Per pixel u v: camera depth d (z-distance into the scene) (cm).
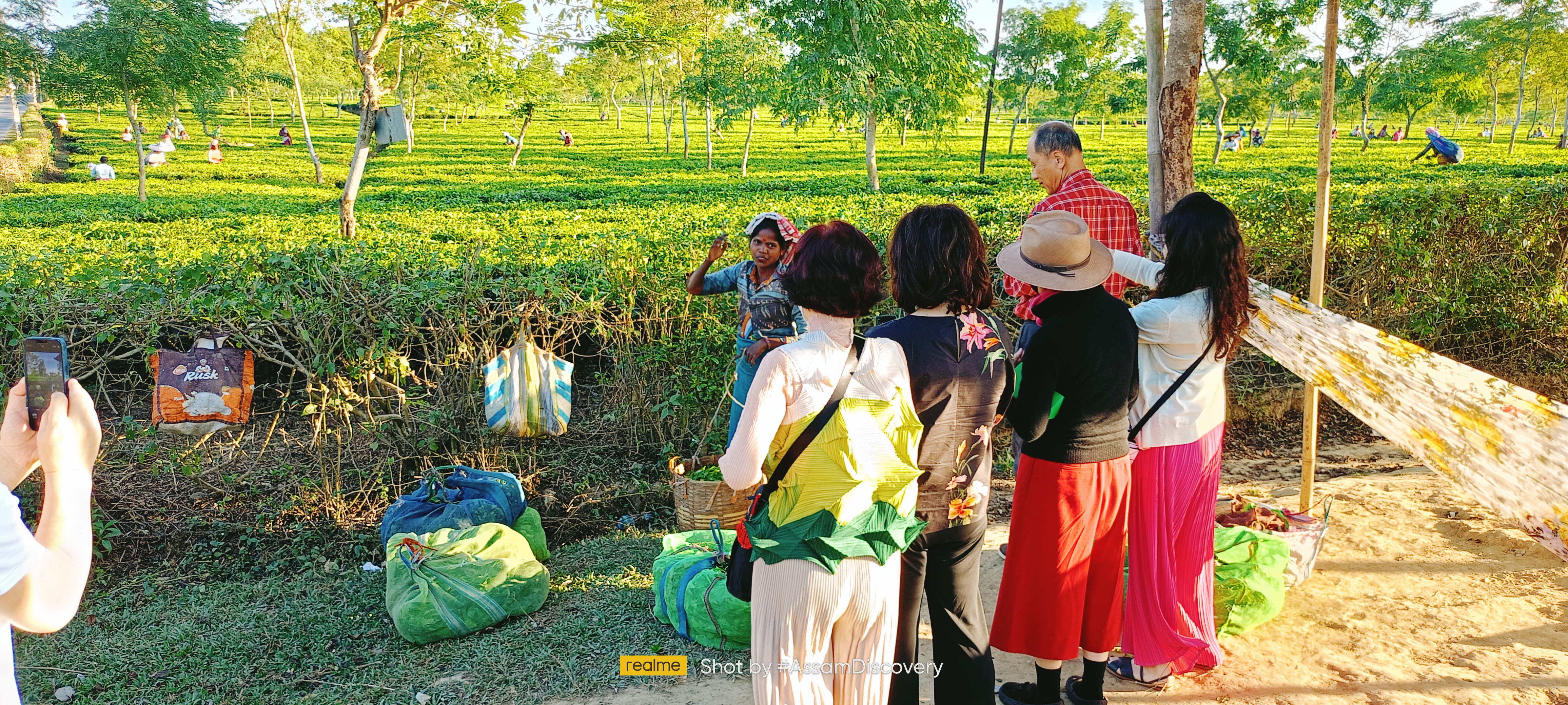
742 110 3138
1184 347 300
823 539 228
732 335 529
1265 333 410
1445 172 2623
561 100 4778
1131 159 3756
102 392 496
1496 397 279
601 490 516
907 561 263
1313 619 365
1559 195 634
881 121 2686
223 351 447
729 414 539
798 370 227
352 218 1323
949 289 250
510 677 351
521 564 399
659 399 537
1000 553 446
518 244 856
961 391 251
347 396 467
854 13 2303
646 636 377
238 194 2692
